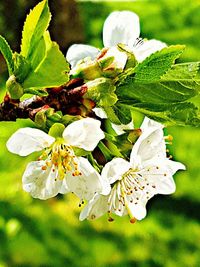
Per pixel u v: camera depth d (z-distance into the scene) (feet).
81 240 2.98
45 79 0.70
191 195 3.25
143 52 0.79
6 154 3.23
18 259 2.88
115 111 0.74
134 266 2.91
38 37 0.69
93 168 0.76
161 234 3.05
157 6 4.72
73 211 3.08
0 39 0.71
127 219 3.07
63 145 0.76
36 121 0.74
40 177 0.80
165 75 0.72
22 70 0.71
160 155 0.81
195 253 2.99
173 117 0.73
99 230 3.03
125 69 0.74
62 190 0.79
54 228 3.01
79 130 0.74
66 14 3.91
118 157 0.79
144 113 0.74
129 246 2.98
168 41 4.47
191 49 4.31
